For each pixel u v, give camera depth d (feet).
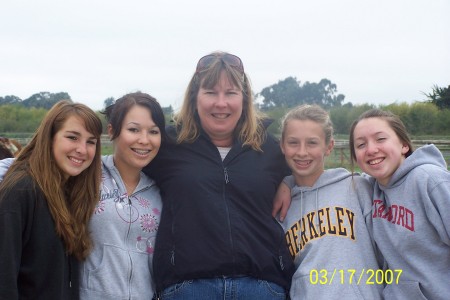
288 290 9.75
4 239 7.72
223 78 9.85
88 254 8.89
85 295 8.82
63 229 8.30
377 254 9.77
